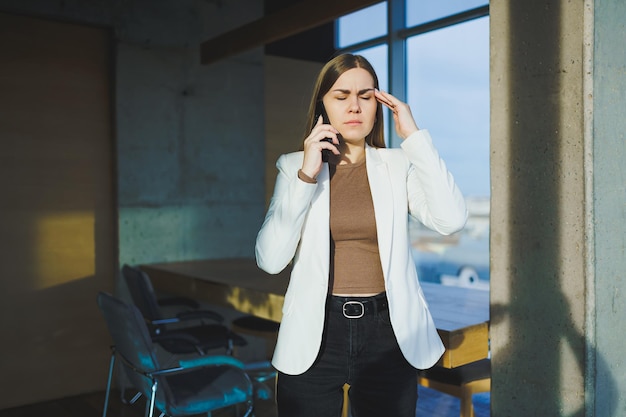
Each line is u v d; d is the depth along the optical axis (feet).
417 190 5.82
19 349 13.15
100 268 14.16
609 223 6.74
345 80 5.50
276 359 5.65
